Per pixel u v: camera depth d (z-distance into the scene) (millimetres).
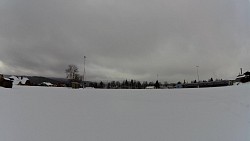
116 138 4363
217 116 6000
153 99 9984
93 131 4762
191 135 4520
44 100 8891
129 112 6762
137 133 4664
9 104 7410
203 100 9188
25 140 4133
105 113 6562
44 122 5336
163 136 4480
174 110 7062
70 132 4664
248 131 4652
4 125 4945
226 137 4359
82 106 7684
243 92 11430
